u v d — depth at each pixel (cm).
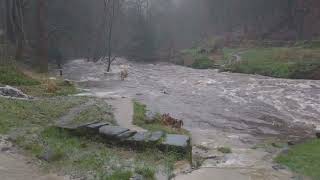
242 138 1820
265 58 5109
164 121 1947
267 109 2645
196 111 2512
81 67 5581
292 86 3603
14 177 1061
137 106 2264
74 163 1179
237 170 1255
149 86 3706
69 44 6994
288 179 1173
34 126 1545
